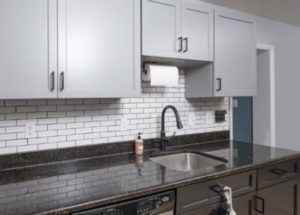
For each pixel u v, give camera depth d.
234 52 2.31
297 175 2.11
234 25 2.30
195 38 2.07
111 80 1.71
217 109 2.70
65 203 1.16
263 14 3.03
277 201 1.97
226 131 2.74
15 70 1.42
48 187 1.36
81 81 1.61
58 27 1.53
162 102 2.35
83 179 1.48
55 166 1.76
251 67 2.45
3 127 1.69
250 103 3.54
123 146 2.12
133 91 1.80
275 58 3.35
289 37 3.51
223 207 1.61
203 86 2.29
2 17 1.39
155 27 1.88
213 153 2.09
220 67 2.22
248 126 3.54
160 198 1.37
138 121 2.22
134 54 1.79
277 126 3.39
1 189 1.34
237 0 2.57
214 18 2.17
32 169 1.69
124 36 1.75
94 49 1.65
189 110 2.51
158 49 1.89
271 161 1.88
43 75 1.50
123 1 1.74
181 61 2.14
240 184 1.73
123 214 1.26
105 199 1.21
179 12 1.98
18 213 1.06
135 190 1.30
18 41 1.43
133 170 1.66
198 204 1.52
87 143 1.99
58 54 1.53
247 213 1.78
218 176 1.58
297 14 3.04
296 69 3.63
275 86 3.36
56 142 1.87
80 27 1.60
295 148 3.63
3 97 1.40
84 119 1.97
